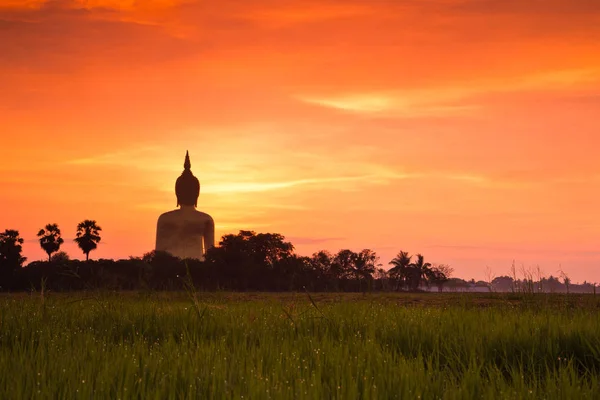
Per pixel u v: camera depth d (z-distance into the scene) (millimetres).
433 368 10484
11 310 16078
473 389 8594
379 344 11562
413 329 13117
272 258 100625
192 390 8297
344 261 100812
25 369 9273
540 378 10086
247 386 8492
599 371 10852
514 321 13930
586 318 14812
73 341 11828
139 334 13211
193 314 14945
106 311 15367
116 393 8203
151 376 9008
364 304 18312
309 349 11195
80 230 119500
